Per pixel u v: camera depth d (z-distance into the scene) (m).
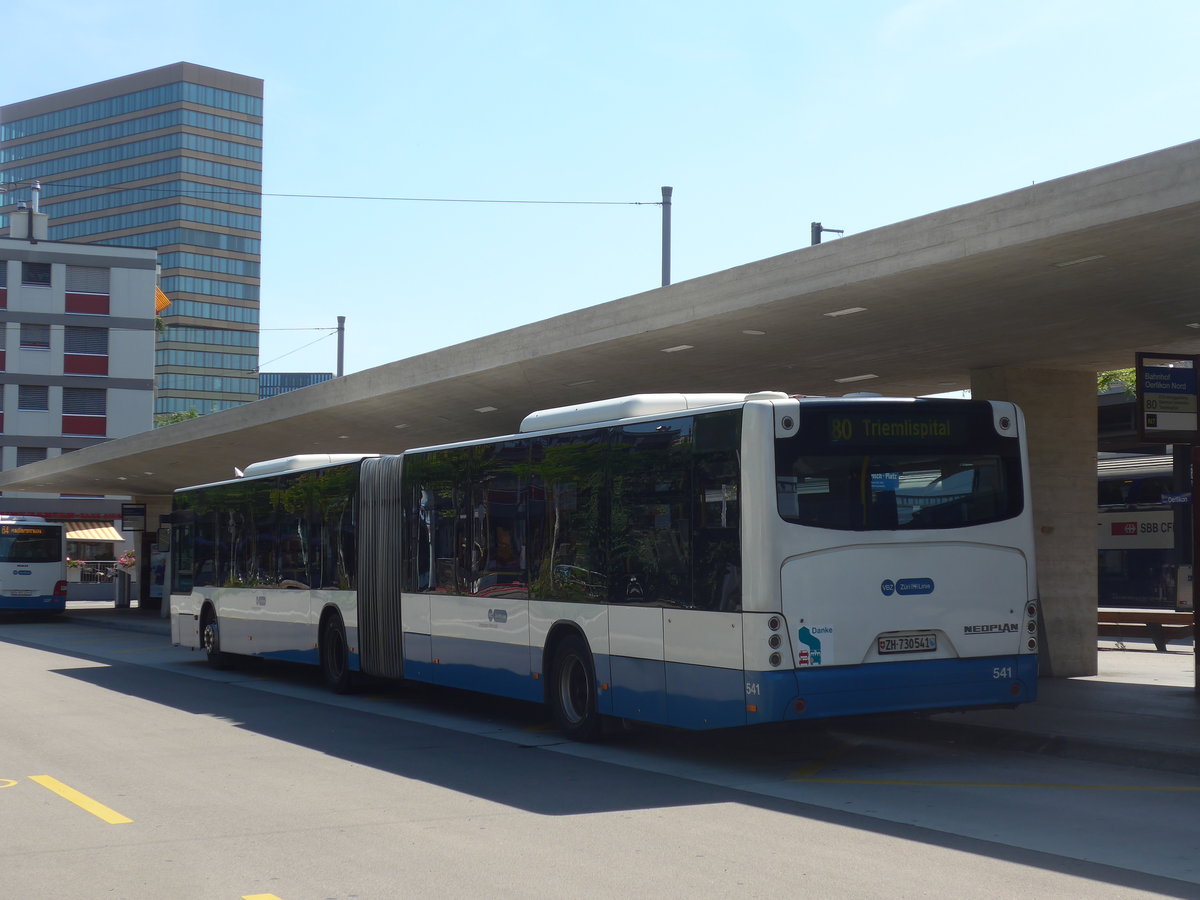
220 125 157.25
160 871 7.06
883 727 13.13
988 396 17.61
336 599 17.38
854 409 10.48
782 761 11.16
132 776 10.34
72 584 54.72
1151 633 22.55
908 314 13.93
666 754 11.61
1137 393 13.88
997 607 10.80
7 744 12.23
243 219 158.88
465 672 14.32
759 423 10.15
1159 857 7.28
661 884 6.69
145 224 155.38
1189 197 9.45
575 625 12.28
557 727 13.47
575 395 21.41
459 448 14.61
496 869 7.05
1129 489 32.72
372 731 13.35
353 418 25.30
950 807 8.88
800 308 13.72
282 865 7.18
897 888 6.57
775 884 6.67
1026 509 11.02
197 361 154.38
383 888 6.64
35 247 69.62
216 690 17.97
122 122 157.50
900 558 10.44
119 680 19.44
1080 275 11.96
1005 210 10.93
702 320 14.53
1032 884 6.64
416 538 15.50
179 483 42.31
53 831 8.16
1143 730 11.74
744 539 10.11
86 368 70.31
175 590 23.80
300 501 18.72
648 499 11.30
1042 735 11.59
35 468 40.50
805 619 10.05
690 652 10.66
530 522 13.16
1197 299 13.06
